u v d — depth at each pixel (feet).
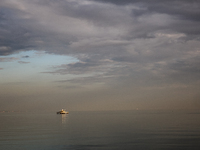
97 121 346.33
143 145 124.98
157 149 114.52
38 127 243.19
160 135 162.61
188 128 210.38
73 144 130.21
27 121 368.89
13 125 275.80
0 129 221.46
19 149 117.60
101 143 132.67
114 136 161.27
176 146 120.98
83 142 136.36
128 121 335.88
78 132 189.16
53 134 175.83
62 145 127.44
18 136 164.45
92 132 188.44
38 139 149.07
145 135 163.94
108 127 234.79
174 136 156.15
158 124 266.57
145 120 358.43
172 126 234.79
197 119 374.02
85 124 283.18
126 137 155.22
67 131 197.88
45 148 119.65
